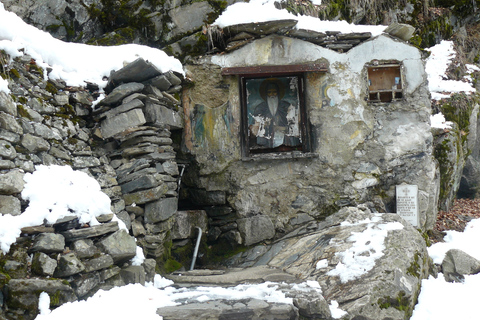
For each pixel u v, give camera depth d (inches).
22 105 162.6
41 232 145.2
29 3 292.7
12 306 126.1
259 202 253.9
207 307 149.3
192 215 242.8
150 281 182.2
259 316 147.9
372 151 253.9
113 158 215.6
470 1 417.4
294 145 259.8
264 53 254.4
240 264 237.9
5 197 139.9
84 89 204.1
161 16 286.4
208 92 257.6
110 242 165.9
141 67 201.9
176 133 259.8
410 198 249.4
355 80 255.3
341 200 252.5
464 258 220.1
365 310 159.6
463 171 365.1
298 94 261.0
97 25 295.0
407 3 397.1
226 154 254.8
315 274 187.0
